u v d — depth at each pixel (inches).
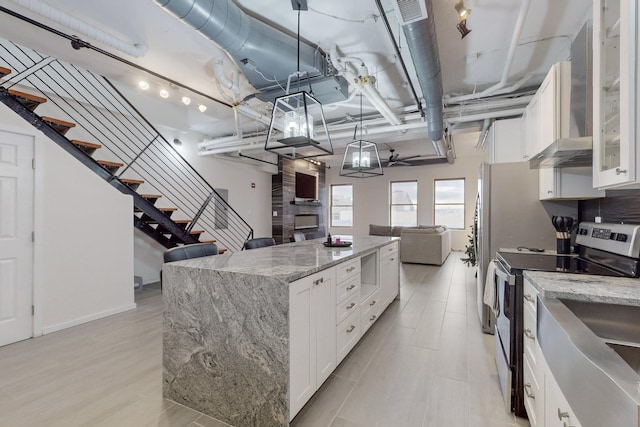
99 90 180.9
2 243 109.7
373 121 188.2
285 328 64.2
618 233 67.0
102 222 139.0
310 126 88.4
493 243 118.5
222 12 81.5
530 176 114.0
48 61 155.9
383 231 309.7
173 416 71.7
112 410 73.4
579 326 41.7
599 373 29.6
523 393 70.3
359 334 105.3
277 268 74.2
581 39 76.5
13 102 120.6
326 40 111.8
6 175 111.0
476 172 353.1
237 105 151.3
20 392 80.1
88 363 95.7
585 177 87.0
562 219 94.0
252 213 315.6
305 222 379.9
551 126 83.9
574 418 37.9
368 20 99.7
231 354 70.0
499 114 151.3
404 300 161.2
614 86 54.3
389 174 399.5
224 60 128.6
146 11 97.9
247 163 309.3
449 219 366.6
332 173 436.8
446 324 127.6
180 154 221.0
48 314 120.0
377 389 81.7
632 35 43.9
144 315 140.6
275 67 109.3
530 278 63.0
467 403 75.7
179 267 77.5
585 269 69.9
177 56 125.9
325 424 68.4
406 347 106.7
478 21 99.7
